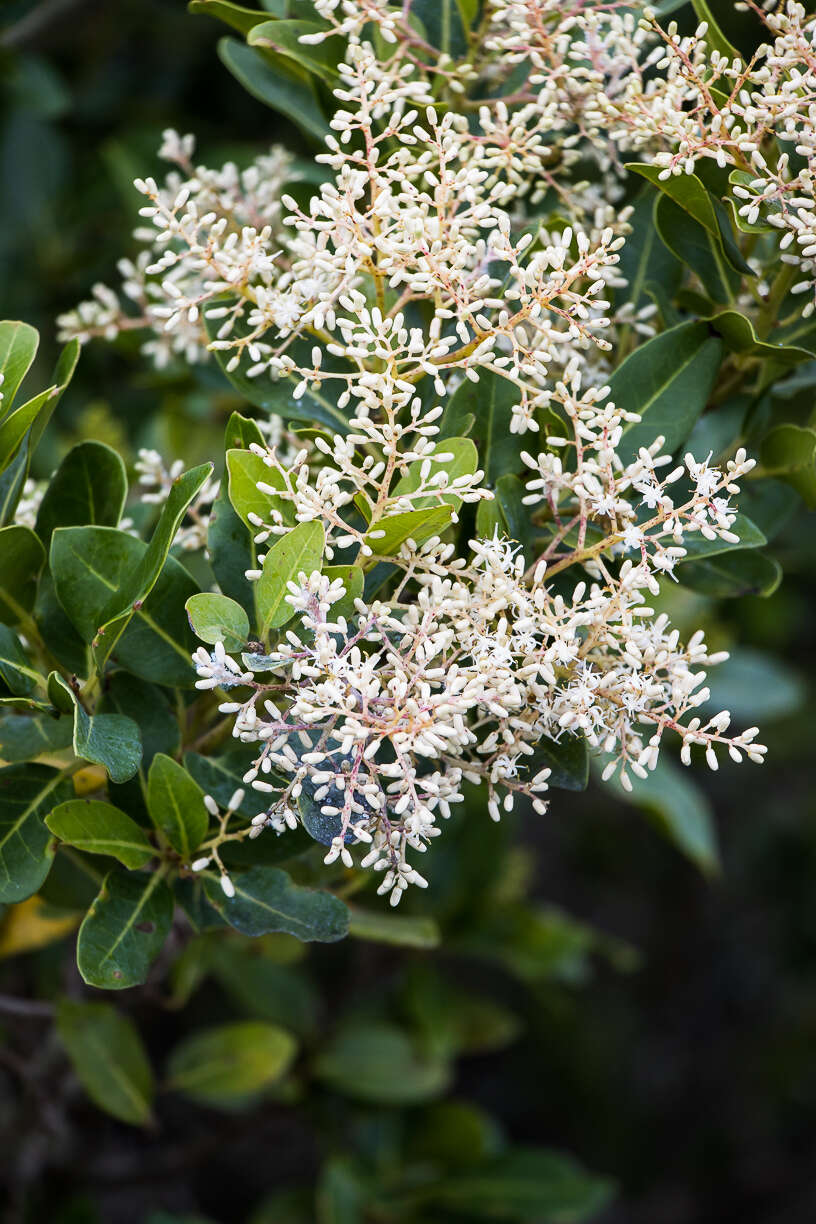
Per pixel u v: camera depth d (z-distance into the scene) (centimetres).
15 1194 135
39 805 106
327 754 100
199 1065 130
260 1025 130
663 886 316
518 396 108
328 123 114
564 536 107
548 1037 297
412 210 103
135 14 193
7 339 107
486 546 102
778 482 116
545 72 110
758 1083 307
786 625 247
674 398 109
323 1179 149
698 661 102
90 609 105
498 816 103
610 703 102
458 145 105
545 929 157
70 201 182
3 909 122
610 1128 298
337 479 101
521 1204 152
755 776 304
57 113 159
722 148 107
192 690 109
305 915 105
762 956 313
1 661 104
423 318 112
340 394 109
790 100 104
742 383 114
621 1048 305
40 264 174
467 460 103
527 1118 296
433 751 98
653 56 107
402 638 104
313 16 114
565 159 110
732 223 111
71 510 109
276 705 105
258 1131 158
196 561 123
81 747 101
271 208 112
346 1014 156
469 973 290
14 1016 135
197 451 147
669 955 315
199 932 107
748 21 154
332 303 103
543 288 103
